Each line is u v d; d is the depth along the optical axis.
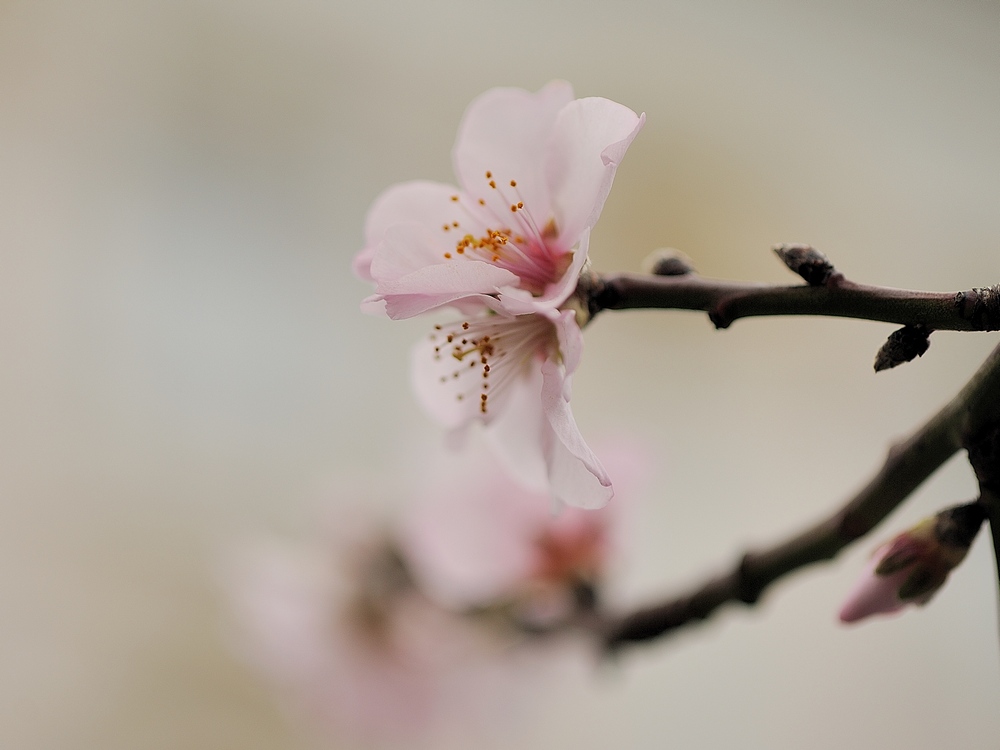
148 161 0.90
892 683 0.79
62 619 0.80
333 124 0.94
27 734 0.76
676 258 0.34
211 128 0.92
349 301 0.93
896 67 0.95
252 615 0.50
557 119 0.34
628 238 0.90
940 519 0.33
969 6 0.94
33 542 0.81
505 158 0.34
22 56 0.87
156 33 0.91
